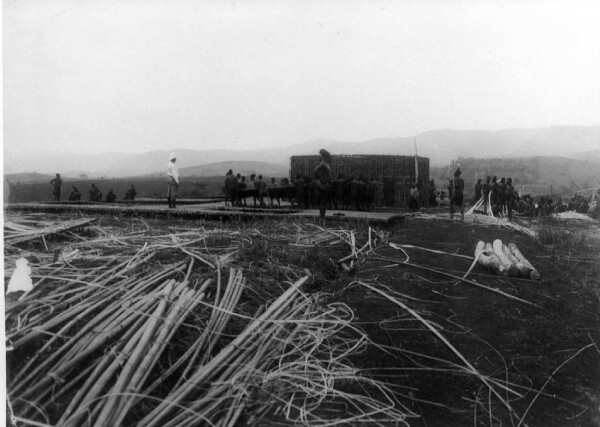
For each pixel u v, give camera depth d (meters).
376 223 10.11
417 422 3.63
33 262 5.83
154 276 5.46
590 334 5.14
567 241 9.66
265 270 6.25
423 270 6.81
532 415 3.87
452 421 3.70
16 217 8.98
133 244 7.16
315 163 21.33
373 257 7.43
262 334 4.45
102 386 3.42
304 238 8.34
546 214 16.62
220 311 4.79
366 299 5.59
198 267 6.11
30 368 3.68
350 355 4.38
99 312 4.50
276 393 3.74
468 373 4.30
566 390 4.20
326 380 3.94
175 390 3.63
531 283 6.61
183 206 14.94
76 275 5.34
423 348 4.60
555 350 4.79
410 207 16.80
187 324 4.45
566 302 5.98
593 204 18.34
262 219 10.11
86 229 8.09
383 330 4.84
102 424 3.12
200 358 4.12
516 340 4.89
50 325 4.10
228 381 3.71
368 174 20.98
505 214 15.12
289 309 5.20
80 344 3.87
